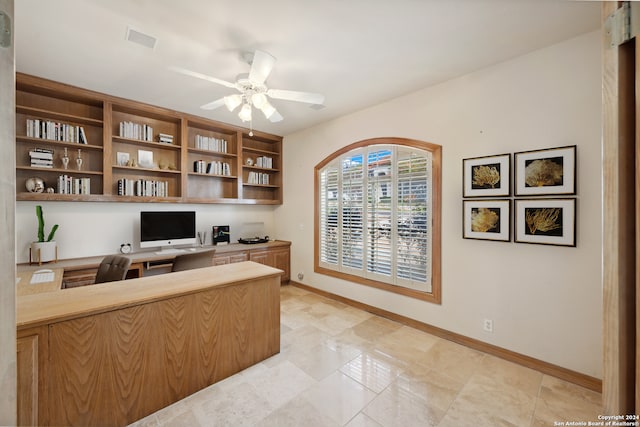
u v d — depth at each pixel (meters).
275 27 1.91
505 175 2.35
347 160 3.79
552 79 2.13
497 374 2.17
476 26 1.89
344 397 1.90
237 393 1.93
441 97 2.79
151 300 1.71
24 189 2.84
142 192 3.43
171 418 1.70
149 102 3.32
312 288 4.34
